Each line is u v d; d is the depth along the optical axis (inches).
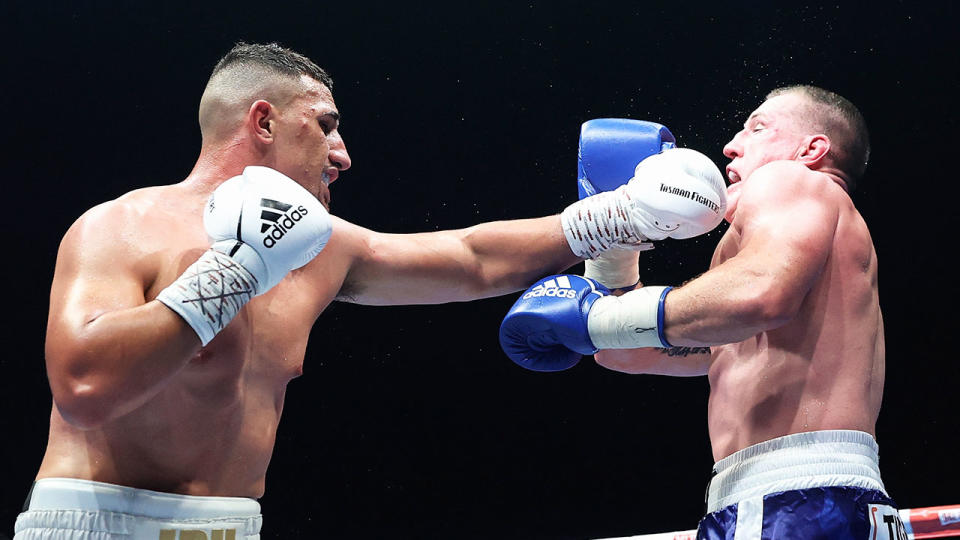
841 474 84.7
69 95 213.2
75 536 74.7
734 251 93.9
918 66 205.0
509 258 103.6
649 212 95.3
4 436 200.2
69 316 73.4
